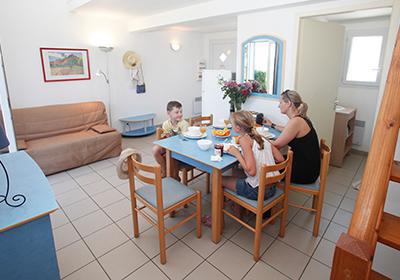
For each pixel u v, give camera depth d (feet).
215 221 6.95
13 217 4.07
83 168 12.22
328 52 10.54
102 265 6.42
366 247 2.06
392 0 7.48
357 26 12.55
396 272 4.95
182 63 20.01
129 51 16.37
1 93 8.80
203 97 14.44
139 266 6.38
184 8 12.12
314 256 6.66
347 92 13.50
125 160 6.70
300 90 10.08
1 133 3.66
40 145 11.29
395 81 2.78
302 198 9.43
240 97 10.86
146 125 18.37
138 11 12.98
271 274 6.11
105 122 14.75
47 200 4.55
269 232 7.59
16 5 11.90
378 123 2.71
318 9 8.82
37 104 13.23
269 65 10.65
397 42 2.96
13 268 4.16
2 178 5.32
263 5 9.36
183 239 7.31
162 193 6.47
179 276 6.07
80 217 8.38
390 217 2.77
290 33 9.71
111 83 16.05
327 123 11.40
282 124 10.72
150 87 18.29
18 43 12.22
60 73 13.73
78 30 13.99
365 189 2.48
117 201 9.32
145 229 7.75
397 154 4.78
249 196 6.50
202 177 11.11
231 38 19.33
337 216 8.32
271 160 6.49
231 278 6.01
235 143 7.72
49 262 4.53
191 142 8.15
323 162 6.76
